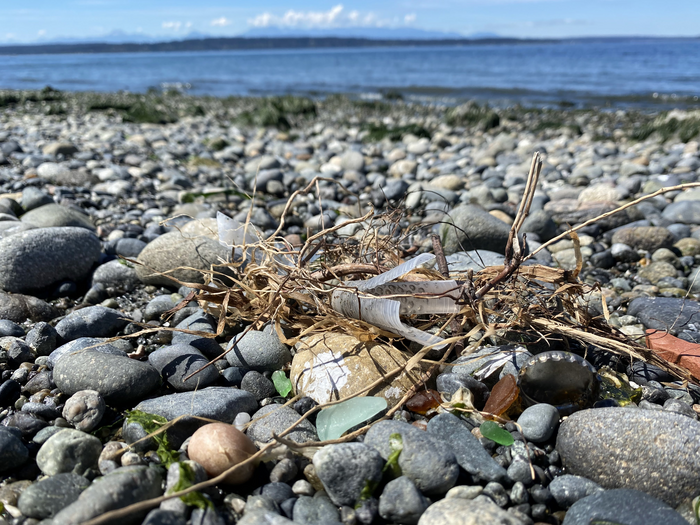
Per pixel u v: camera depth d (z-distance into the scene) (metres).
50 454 0.21
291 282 0.27
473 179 0.75
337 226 0.28
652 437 0.20
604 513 0.18
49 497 0.19
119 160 0.79
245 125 1.48
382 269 0.28
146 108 1.57
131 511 0.17
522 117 1.69
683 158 0.84
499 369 0.26
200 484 0.18
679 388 0.27
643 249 0.48
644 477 0.20
